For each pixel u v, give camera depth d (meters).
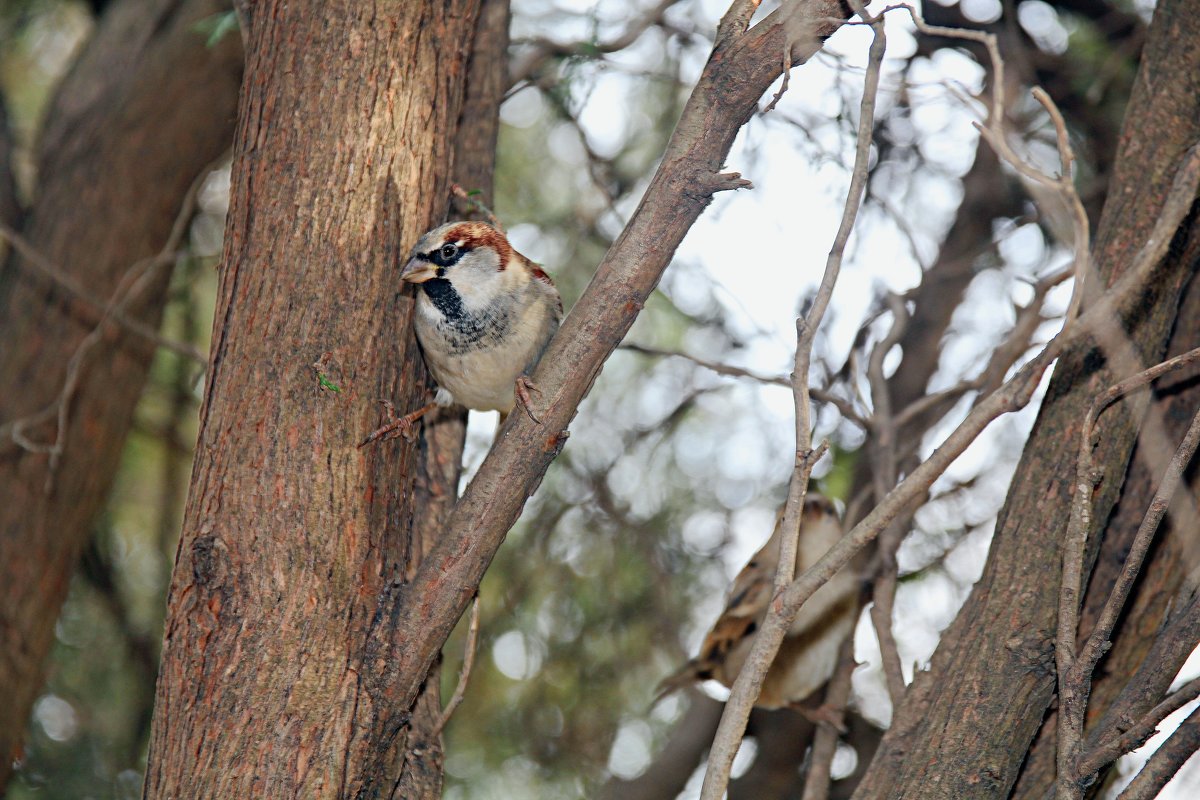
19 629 10.95
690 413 11.97
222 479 5.68
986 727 5.98
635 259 5.68
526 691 11.73
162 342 9.38
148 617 13.55
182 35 11.88
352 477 5.82
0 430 10.37
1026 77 10.73
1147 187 6.74
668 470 11.96
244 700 5.44
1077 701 5.20
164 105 11.79
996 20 11.52
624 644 11.80
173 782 5.40
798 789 11.48
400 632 5.71
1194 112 6.78
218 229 13.33
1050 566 6.16
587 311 5.73
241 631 5.51
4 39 13.31
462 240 7.35
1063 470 6.32
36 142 12.83
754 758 11.78
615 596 11.77
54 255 11.45
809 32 5.50
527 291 7.52
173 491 12.81
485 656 11.85
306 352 5.85
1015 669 6.04
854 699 11.30
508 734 11.65
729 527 11.84
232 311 5.96
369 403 5.94
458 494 8.10
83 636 13.20
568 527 11.77
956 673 6.16
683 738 11.89
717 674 10.09
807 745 11.41
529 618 11.80
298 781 5.40
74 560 11.45
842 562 5.20
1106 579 6.57
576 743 11.62
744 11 5.61
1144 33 10.70
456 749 11.62
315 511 5.70
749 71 5.51
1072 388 6.48
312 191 6.02
